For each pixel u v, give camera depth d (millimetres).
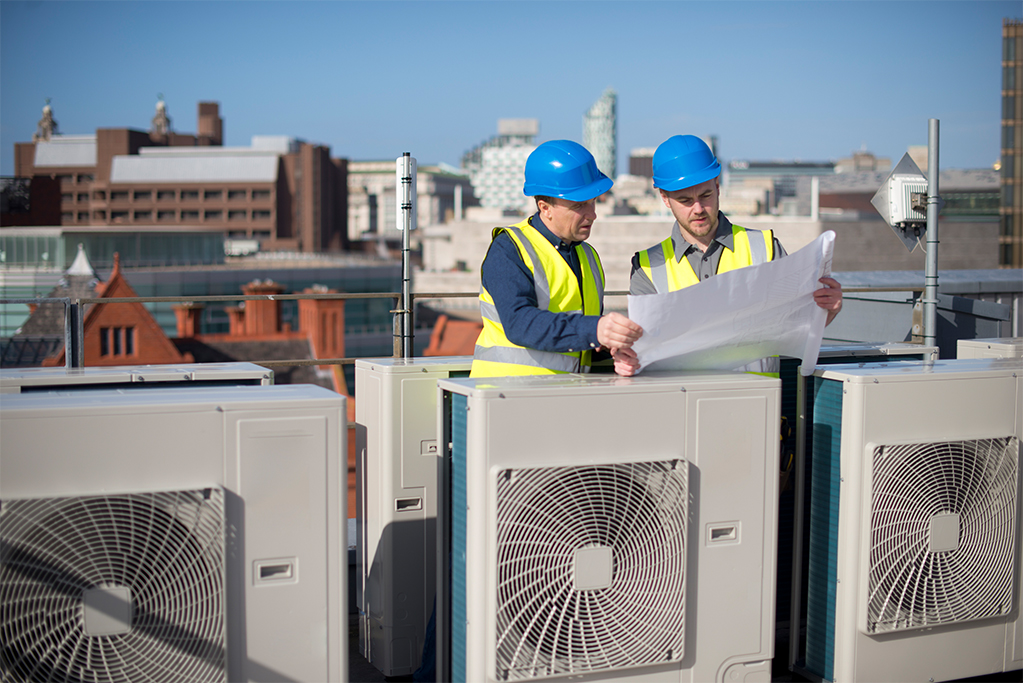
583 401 2291
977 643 2795
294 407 2182
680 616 2385
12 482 2008
